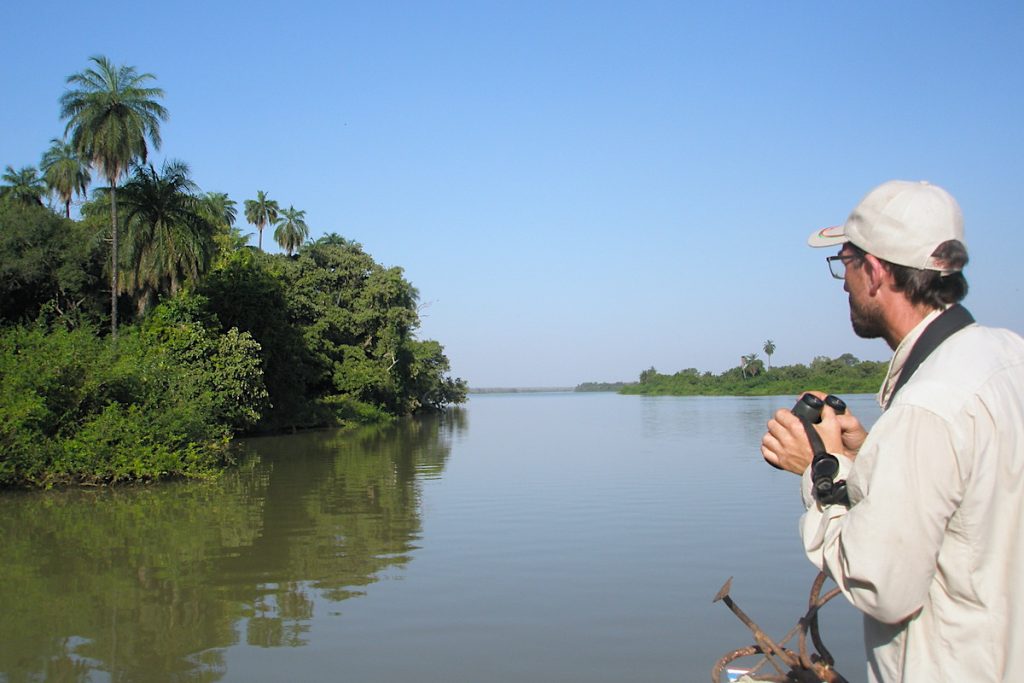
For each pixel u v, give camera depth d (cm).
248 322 3825
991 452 166
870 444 175
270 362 3975
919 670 173
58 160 5134
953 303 188
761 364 13425
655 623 738
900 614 167
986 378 170
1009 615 166
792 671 268
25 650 692
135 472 1859
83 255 3441
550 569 945
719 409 6850
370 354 5478
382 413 5216
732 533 1146
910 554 165
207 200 3791
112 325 3225
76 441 1861
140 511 1485
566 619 752
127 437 1905
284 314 4128
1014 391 171
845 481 187
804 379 11938
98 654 680
